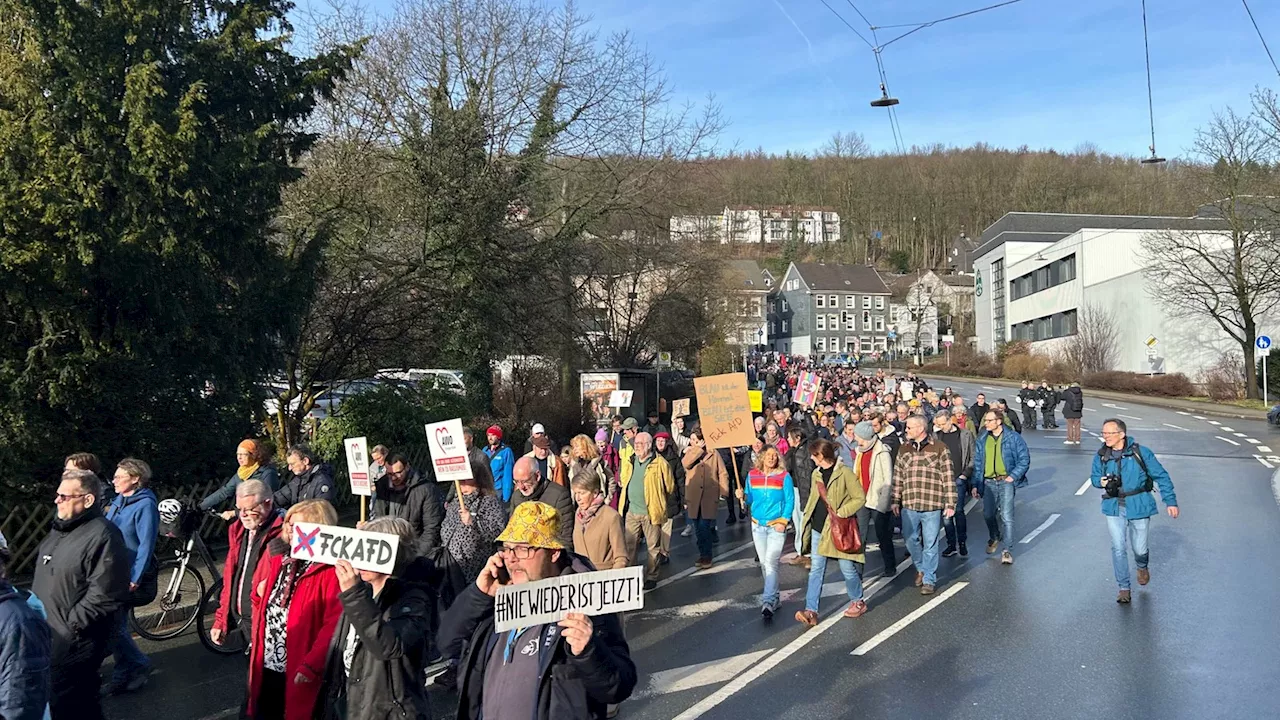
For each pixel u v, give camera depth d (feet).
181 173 32.94
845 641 25.25
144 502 20.57
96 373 32.48
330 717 12.50
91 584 15.64
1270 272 122.72
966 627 26.35
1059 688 20.83
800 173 391.86
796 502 37.42
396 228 58.85
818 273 361.92
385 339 56.03
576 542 21.85
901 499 31.81
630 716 19.72
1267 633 24.68
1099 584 31.27
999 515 37.01
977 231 367.45
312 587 13.01
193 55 38.60
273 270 41.75
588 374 77.82
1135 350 157.07
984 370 219.41
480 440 62.34
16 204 29.22
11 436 30.60
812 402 72.13
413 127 59.82
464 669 11.23
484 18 67.15
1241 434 89.61
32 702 11.46
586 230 77.36
